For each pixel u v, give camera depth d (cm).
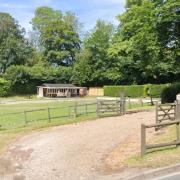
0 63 11200
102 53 10094
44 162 1781
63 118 3419
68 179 1468
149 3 4559
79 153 1908
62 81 10712
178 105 2280
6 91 9912
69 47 11312
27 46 11512
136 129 2442
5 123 3297
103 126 2720
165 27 4334
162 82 8869
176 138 1841
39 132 2689
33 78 10506
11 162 1820
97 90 10169
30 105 6238
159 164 1520
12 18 11788
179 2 4144
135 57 7600
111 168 1567
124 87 8875
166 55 4622
